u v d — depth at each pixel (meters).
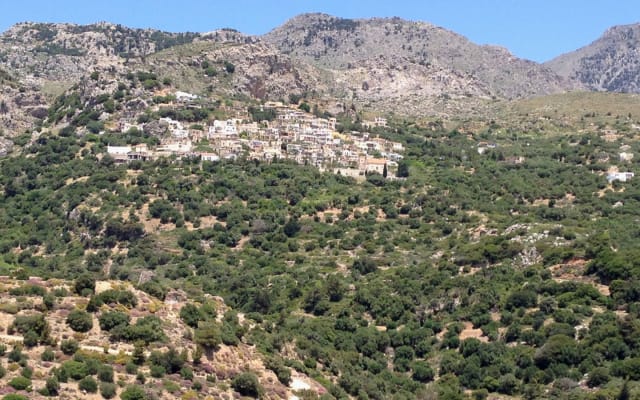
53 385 138.62
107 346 154.25
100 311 161.50
